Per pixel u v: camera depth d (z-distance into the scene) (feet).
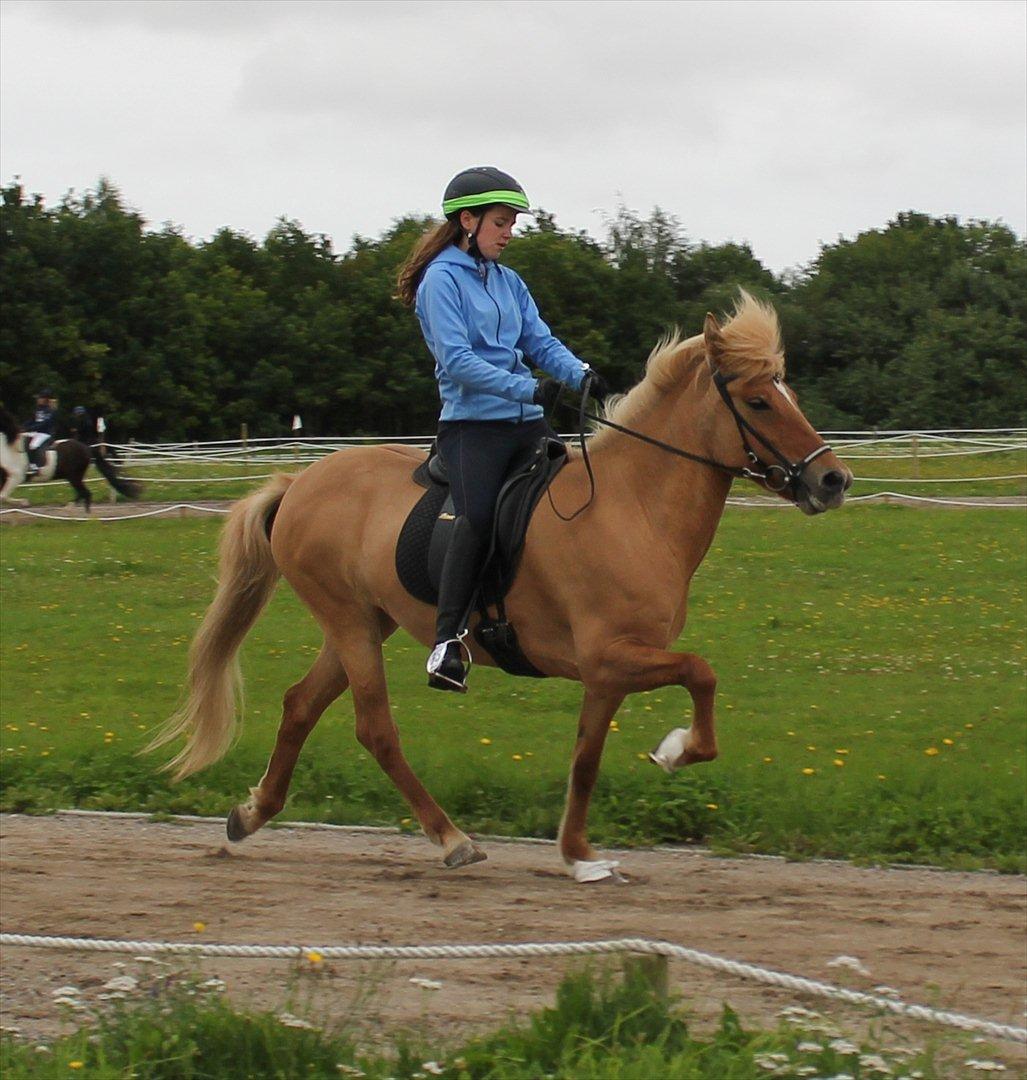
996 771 30.91
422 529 23.85
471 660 24.76
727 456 22.34
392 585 24.31
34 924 21.42
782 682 42.24
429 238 23.84
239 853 26.14
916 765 31.37
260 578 26.58
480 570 23.20
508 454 23.49
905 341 211.61
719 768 30.78
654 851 26.96
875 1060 14.56
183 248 217.15
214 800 29.91
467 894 23.27
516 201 23.27
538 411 23.99
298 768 31.37
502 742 34.78
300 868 25.05
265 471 111.45
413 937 20.74
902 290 220.02
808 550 68.85
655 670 21.76
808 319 218.79
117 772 31.48
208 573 65.62
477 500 23.07
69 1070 14.55
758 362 21.89
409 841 27.55
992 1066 15.11
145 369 183.01
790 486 21.90
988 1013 17.95
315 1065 15.19
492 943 20.42
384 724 25.25
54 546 74.13
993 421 193.98
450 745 33.96
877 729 36.37
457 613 22.91
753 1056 14.55
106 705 39.78
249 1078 14.93
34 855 25.76
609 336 214.48
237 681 26.61
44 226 183.01
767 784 29.68
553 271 211.61
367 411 212.23
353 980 18.93
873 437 119.85
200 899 22.86
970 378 196.13
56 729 36.09
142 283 187.21
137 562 67.62
